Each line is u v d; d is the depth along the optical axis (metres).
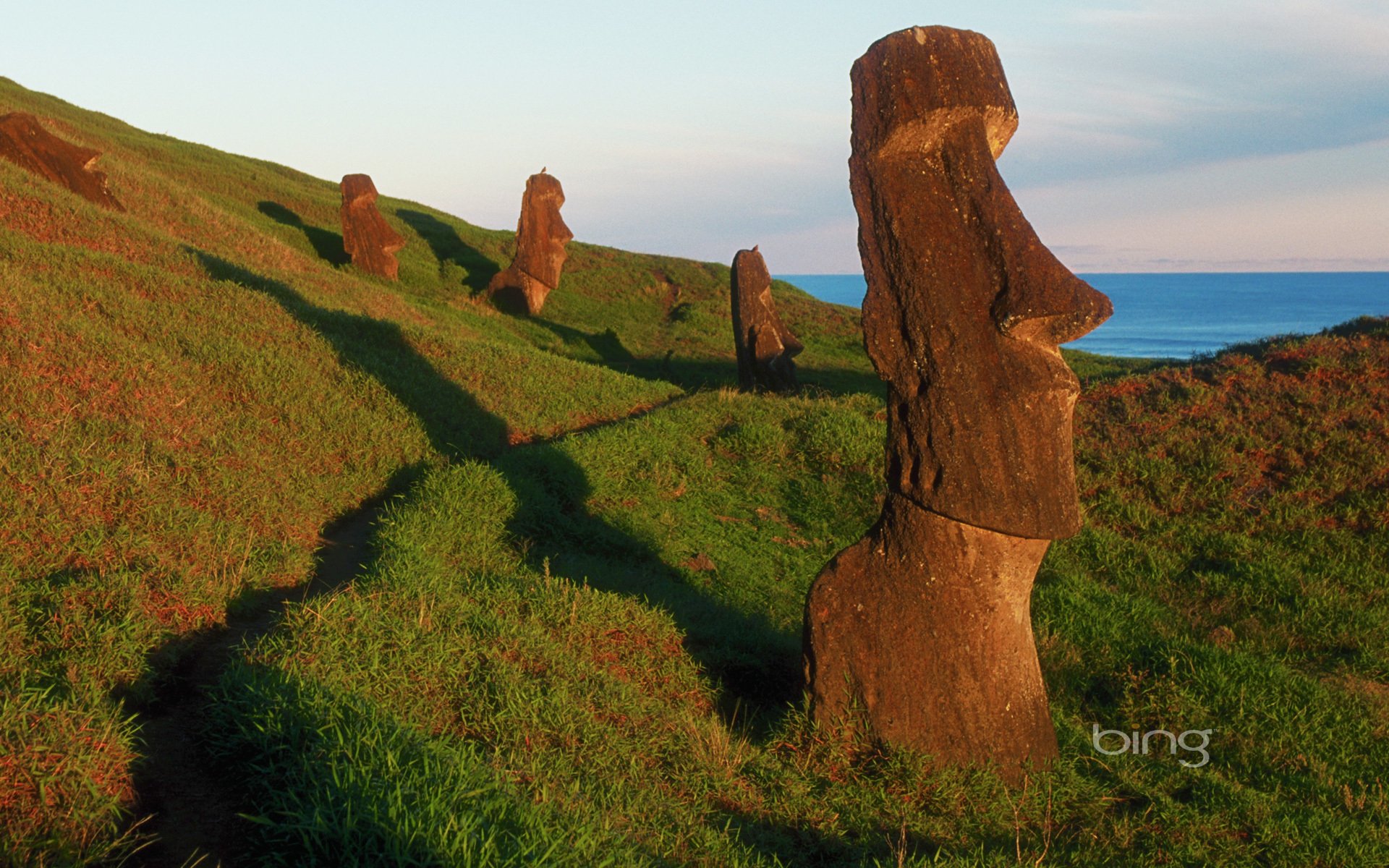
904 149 5.01
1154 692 6.52
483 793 3.43
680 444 11.86
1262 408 12.12
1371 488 10.47
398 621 5.11
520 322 25.72
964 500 4.99
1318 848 4.82
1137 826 4.95
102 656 4.35
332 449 9.38
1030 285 4.79
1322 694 6.63
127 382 8.47
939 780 5.04
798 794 4.73
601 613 6.14
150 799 3.63
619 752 4.53
